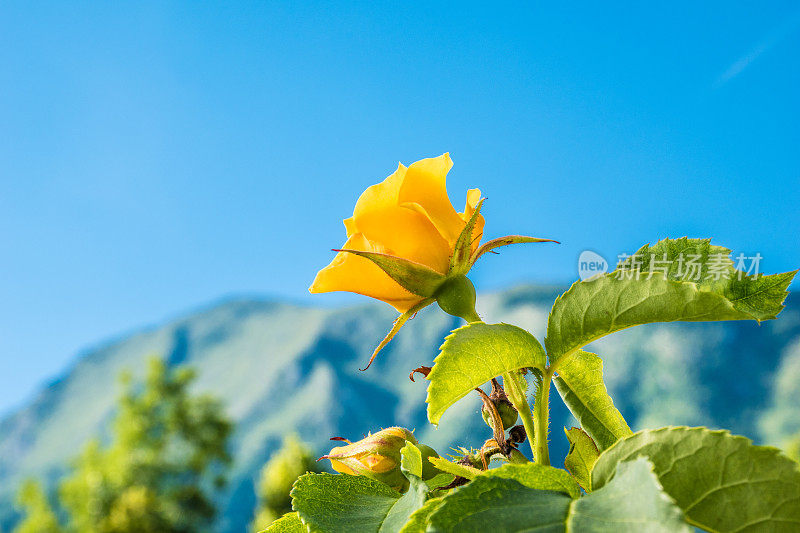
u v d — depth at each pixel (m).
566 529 0.19
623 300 0.24
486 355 0.24
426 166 0.30
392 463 0.30
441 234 0.30
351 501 0.25
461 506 0.20
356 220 0.30
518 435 0.29
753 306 0.25
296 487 0.25
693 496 0.20
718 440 0.20
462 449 0.29
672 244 0.26
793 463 0.20
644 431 0.21
